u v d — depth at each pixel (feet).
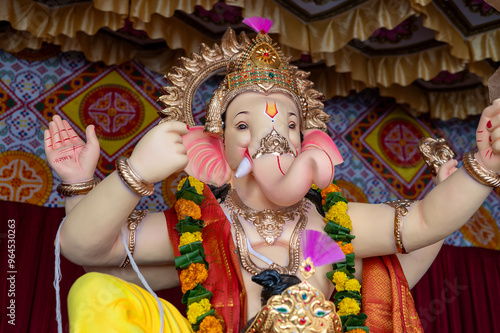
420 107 13.43
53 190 11.53
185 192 6.34
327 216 6.61
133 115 12.45
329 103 13.85
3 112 11.71
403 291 6.67
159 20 10.93
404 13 10.46
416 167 13.79
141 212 6.38
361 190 13.33
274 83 6.81
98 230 5.53
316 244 6.19
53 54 12.40
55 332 9.88
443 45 11.94
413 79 12.03
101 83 12.48
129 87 12.62
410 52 12.21
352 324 5.91
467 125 14.20
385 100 14.24
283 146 6.28
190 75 7.40
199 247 5.93
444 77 13.04
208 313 5.60
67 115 12.06
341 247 6.29
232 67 7.13
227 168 6.97
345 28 10.87
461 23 11.19
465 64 12.49
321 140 7.16
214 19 11.43
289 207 6.61
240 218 6.41
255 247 6.22
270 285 5.68
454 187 5.89
